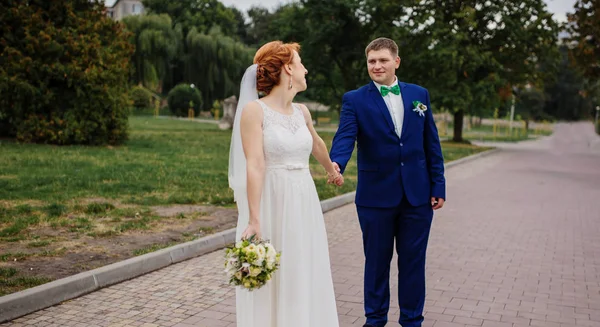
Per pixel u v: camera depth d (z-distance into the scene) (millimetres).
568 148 34750
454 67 29391
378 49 3945
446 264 6246
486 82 30031
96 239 6551
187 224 7555
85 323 4215
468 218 9211
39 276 5039
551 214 9734
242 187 3270
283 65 3215
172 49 51125
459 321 4441
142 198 9297
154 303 4719
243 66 53562
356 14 31797
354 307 4750
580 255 6762
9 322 4188
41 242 6266
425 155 4047
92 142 18562
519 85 34156
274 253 2912
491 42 32438
